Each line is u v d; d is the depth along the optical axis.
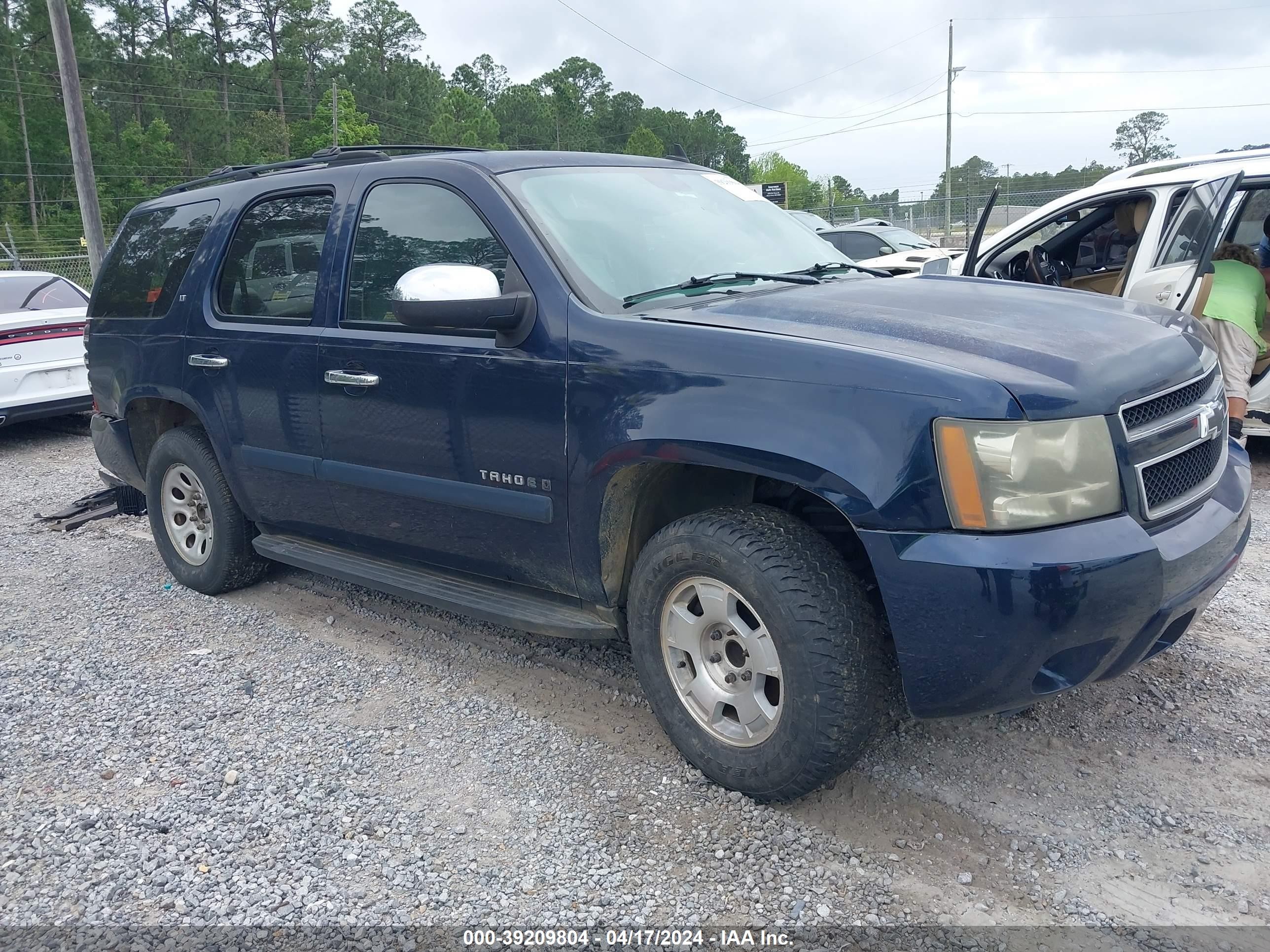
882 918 2.43
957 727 3.30
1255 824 2.74
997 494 2.41
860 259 15.73
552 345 3.10
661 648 3.02
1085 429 2.47
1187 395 2.86
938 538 2.44
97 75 81.06
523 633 4.29
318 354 3.83
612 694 3.69
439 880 2.64
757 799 2.90
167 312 4.62
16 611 4.82
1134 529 2.50
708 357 2.78
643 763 3.18
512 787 3.08
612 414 2.94
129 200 73.31
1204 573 2.70
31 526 6.44
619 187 3.73
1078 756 3.12
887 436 2.47
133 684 3.92
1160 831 2.73
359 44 114.25
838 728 2.63
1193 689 3.51
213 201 4.60
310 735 3.46
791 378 2.62
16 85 70.00
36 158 71.12
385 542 3.91
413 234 3.62
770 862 2.66
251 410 4.20
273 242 4.17
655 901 2.52
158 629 4.52
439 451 3.47
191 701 3.76
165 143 76.25
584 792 3.03
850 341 2.67
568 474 3.10
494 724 3.49
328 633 4.39
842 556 2.97
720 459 2.71
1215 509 2.85
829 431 2.54
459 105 120.12
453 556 3.65
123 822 2.95
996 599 2.38
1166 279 5.71
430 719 3.55
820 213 29.08
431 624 4.44
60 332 9.18
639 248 3.45
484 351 3.28
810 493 3.03
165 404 4.92
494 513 3.35
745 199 4.19
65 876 2.71
